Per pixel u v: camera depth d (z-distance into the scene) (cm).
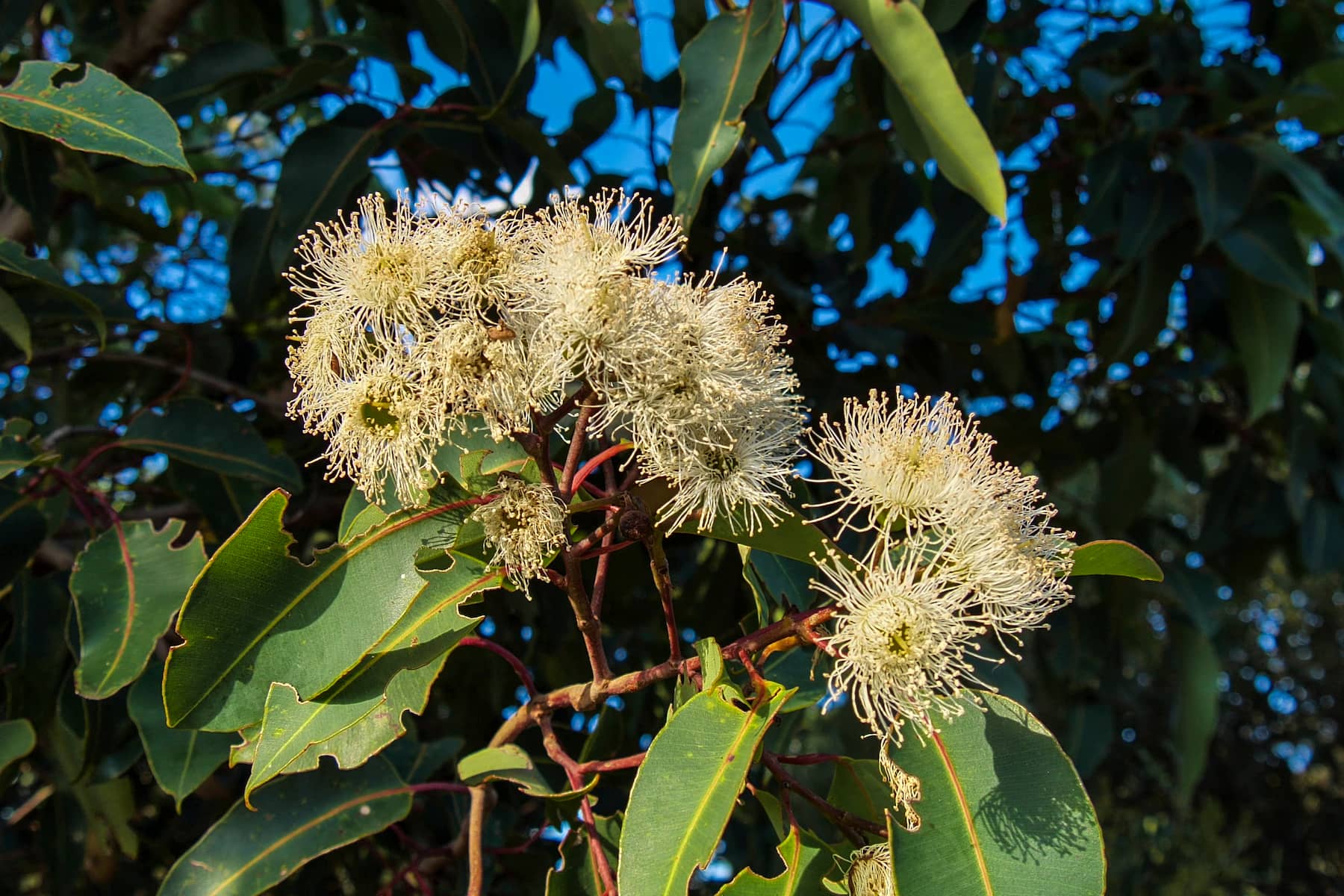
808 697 33
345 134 45
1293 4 59
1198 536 66
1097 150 55
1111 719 60
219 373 54
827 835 37
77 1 63
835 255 60
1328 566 64
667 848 24
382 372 26
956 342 58
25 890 82
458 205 27
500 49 45
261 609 27
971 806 26
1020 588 26
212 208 67
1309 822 157
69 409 55
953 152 36
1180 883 127
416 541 28
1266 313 53
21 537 39
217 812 56
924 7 39
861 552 31
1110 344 60
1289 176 50
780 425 28
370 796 35
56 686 40
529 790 31
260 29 64
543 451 27
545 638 54
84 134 31
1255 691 162
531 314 26
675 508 27
